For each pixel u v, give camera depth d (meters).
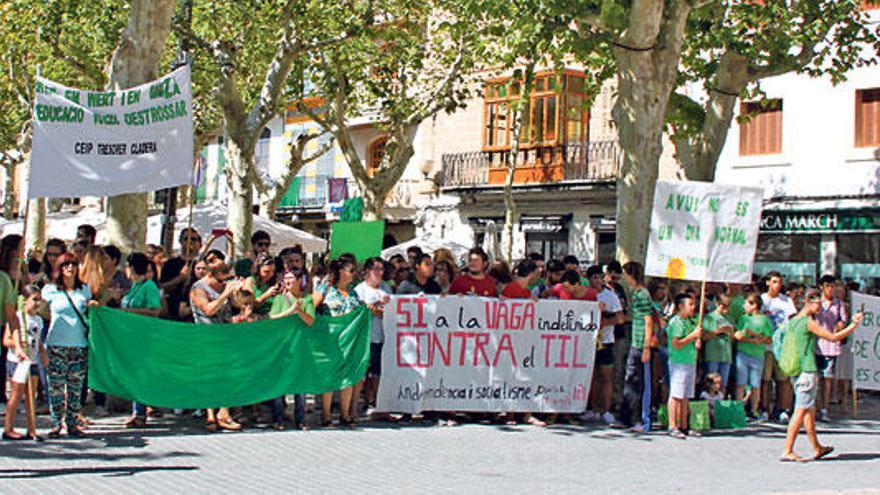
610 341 14.46
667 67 16.36
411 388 13.48
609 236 30.72
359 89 30.56
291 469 10.01
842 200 24.89
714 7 19.73
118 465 9.91
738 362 15.25
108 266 12.62
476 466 10.49
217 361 12.23
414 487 9.26
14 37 27.38
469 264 14.05
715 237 13.33
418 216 36.25
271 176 43.53
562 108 31.53
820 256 25.62
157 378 11.98
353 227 16.27
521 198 32.81
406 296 13.52
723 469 10.85
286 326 12.59
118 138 12.52
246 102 28.98
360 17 23.25
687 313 13.22
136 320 11.87
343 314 13.00
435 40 26.05
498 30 18.92
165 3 15.27
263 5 23.00
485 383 13.69
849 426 15.05
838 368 17.02
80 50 27.61
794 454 11.57
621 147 16.55
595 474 10.27
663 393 14.52
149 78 15.38
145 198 15.48
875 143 24.75
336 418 13.54
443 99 25.50
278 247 24.73
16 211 53.59
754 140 26.92
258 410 13.46
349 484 9.32
